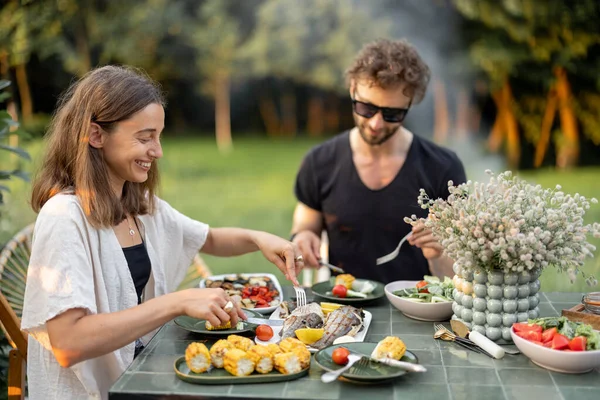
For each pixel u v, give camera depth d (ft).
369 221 9.50
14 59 40.34
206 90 58.39
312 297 7.64
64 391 6.16
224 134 58.18
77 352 5.60
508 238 5.55
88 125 6.20
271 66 55.01
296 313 6.36
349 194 9.55
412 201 9.40
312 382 5.27
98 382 6.25
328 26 52.19
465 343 6.02
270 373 5.33
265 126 65.31
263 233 7.64
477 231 5.62
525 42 39.91
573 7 37.91
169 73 57.26
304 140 61.67
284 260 7.45
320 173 9.78
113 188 6.66
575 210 5.76
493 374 5.42
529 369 5.52
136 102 6.21
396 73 8.40
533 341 5.54
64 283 5.74
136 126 6.23
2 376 8.93
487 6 39.24
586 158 40.83
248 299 7.29
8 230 12.41
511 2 38.19
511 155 42.06
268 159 49.01
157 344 6.15
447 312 6.66
